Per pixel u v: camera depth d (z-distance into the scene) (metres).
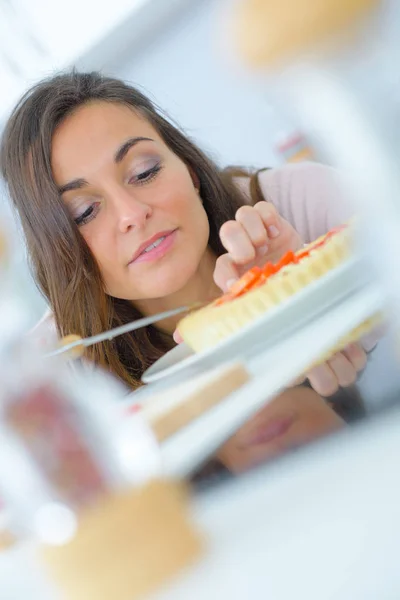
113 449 0.27
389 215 0.30
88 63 1.66
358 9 0.22
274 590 0.22
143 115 1.04
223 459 0.37
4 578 0.30
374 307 0.45
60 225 0.96
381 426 0.32
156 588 0.25
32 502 0.26
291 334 0.52
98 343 0.87
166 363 0.63
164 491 0.27
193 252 0.99
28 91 1.01
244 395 0.42
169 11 1.59
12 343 0.29
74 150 0.92
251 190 1.24
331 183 1.15
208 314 0.61
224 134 1.75
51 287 1.03
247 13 0.22
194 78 1.67
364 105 0.26
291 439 0.36
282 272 0.59
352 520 0.24
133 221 0.93
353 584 0.20
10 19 1.60
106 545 0.25
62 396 0.28
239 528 0.27
